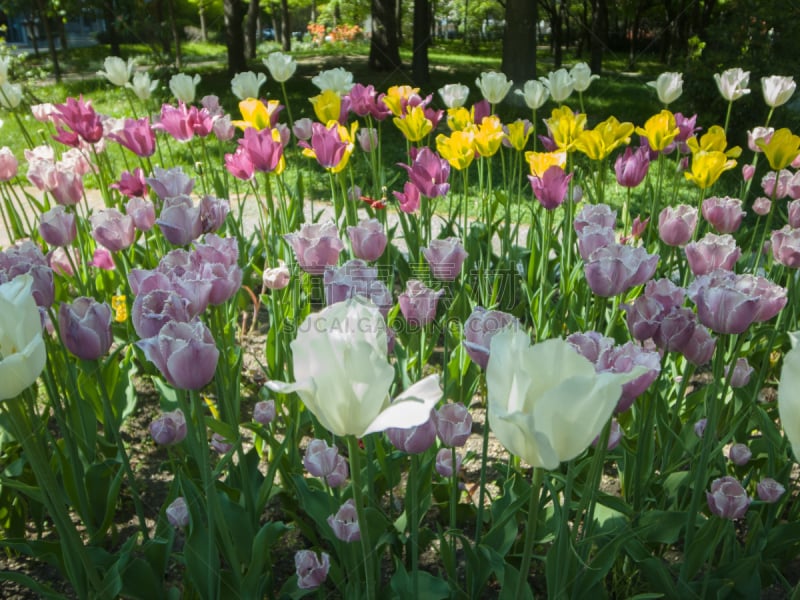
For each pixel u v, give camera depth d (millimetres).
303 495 2158
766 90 4094
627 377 1014
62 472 2332
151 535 2541
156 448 3107
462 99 4609
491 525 2438
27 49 31266
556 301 3975
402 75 15805
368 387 1120
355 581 1954
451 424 1929
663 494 2398
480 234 4496
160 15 16469
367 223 2502
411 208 3562
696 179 3219
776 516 2363
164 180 2805
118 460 2512
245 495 2221
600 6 19891
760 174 7941
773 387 3332
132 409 2883
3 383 1240
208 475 1799
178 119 3842
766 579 2289
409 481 2184
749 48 9578
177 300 1582
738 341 1946
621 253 1973
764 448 2688
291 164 7922
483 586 2096
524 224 6039
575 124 3508
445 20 41812
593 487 1891
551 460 1028
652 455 2350
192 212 2207
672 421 2309
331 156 3432
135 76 4598
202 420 1724
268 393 2932
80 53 23797
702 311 1794
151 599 2039
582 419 1033
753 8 9430
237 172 3467
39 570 2453
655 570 2033
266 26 42188
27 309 1294
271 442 2377
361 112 4215
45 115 4375
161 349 1465
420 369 2750
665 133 3561
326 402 1133
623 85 16719
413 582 1880
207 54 26312
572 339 1564
